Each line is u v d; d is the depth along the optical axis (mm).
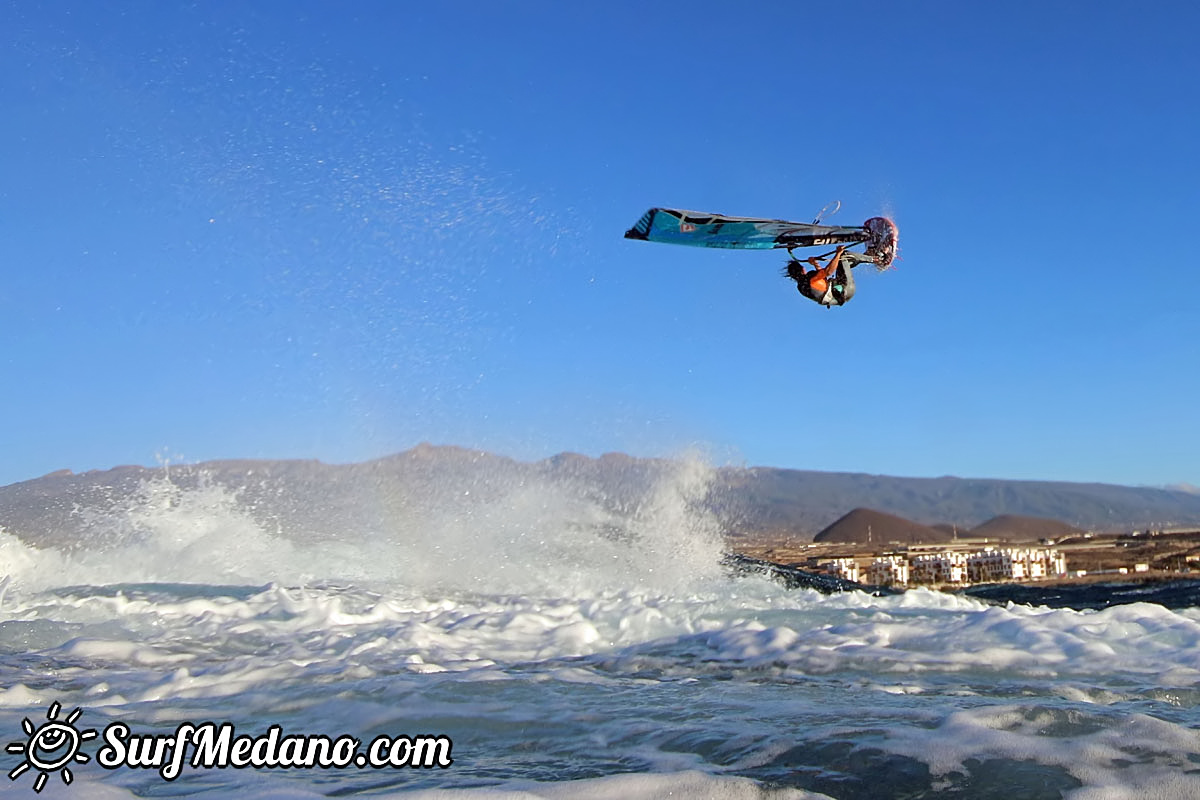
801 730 4344
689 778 3654
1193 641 6383
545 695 5348
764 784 3582
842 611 8781
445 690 5500
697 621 8375
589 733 4473
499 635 8047
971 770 3682
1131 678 5418
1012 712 4559
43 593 10141
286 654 7117
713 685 5578
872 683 5480
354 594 10328
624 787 3576
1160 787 3449
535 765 3953
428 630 8086
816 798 3424
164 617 8812
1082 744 4004
